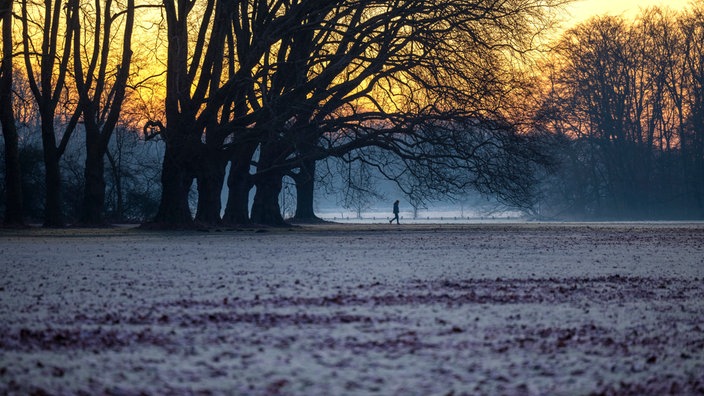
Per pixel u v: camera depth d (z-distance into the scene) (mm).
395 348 17766
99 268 38250
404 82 88062
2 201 122938
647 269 38656
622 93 184000
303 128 90875
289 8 93500
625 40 176625
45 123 93562
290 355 16984
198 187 89250
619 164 183750
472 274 35406
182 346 18047
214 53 85188
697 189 183375
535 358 16797
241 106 95188
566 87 175000
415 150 94375
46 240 65250
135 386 14242
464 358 16734
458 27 83375
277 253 49375
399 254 48906
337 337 19078
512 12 84625
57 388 14078
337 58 87312
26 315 22922
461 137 86938
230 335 19422
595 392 13992
